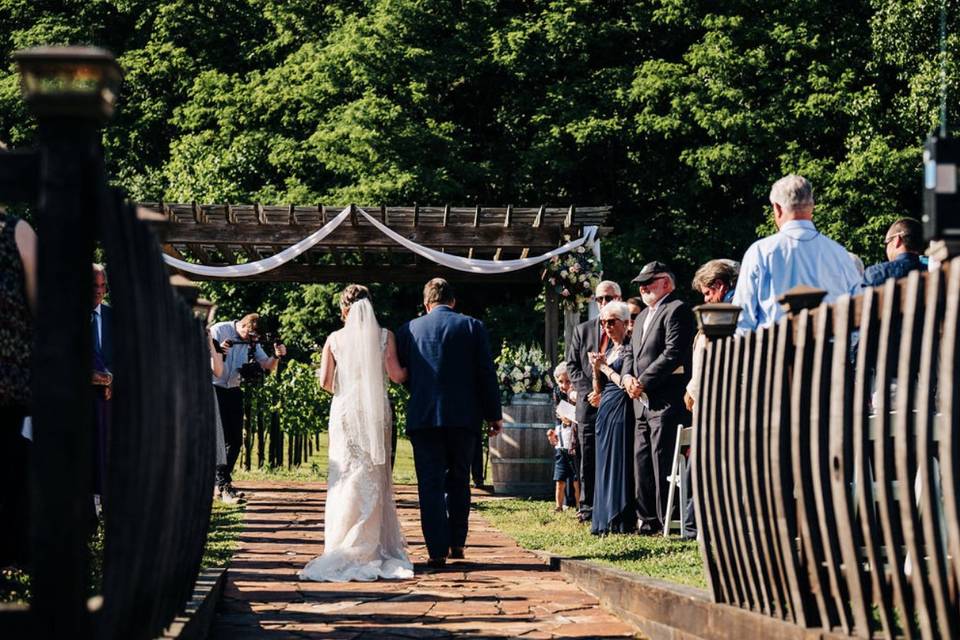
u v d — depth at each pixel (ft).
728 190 86.63
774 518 14.79
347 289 27.35
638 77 81.82
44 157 9.80
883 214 77.30
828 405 13.62
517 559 28.04
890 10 72.43
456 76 84.99
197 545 16.84
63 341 9.68
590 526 33.42
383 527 25.89
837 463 13.09
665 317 29.68
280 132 89.30
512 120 86.38
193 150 86.58
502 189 85.92
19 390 13.67
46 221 9.73
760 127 78.48
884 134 77.82
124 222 10.28
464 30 85.56
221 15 95.40
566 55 84.07
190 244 52.54
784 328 14.64
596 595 22.04
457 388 27.12
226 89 88.89
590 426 35.60
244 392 56.59
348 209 50.75
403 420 59.11
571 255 51.26
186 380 13.74
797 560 14.24
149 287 11.00
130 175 89.92
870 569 13.25
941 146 11.25
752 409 15.31
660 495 29.94
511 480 47.52
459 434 27.20
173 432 12.05
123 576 9.98
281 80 87.25
